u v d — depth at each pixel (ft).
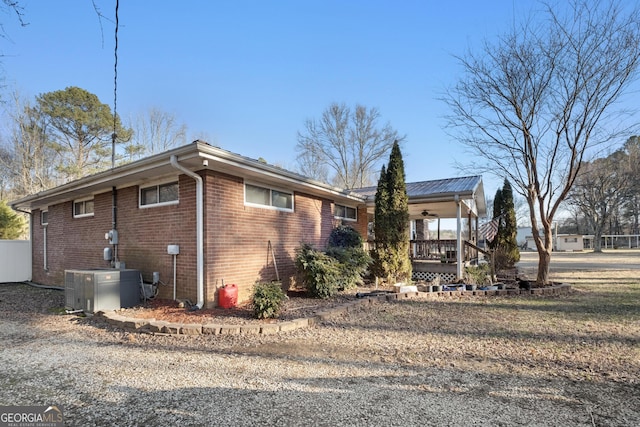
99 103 80.79
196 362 13.41
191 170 22.39
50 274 37.37
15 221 53.57
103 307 21.47
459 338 16.51
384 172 35.29
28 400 10.32
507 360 13.53
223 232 23.07
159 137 88.02
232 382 11.48
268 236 27.30
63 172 76.18
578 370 12.48
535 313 21.94
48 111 74.90
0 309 24.31
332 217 36.70
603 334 16.94
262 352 14.57
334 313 21.11
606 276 42.73
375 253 34.60
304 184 28.58
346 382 11.45
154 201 25.58
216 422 8.96
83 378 11.91
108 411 9.61
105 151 81.05
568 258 88.02
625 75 27.89
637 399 10.13
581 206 125.18
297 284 30.09
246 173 24.09
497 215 53.67
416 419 9.03
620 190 110.01
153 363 13.32
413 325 19.04
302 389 10.93
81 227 32.65
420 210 47.80
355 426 8.70
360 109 99.66
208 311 20.94
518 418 9.05
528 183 33.99
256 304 19.26
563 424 8.75
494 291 29.43
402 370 12.53
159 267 24.70
